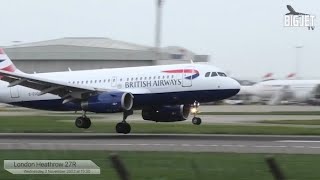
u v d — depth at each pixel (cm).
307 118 19088
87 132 13312
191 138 11281
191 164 6462
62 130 13750
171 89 12525
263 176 5559
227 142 10188
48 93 12750
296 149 8719
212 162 6662
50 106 13788
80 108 12825
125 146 9481
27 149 8656
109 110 11938
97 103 12012
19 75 12119
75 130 13800
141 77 12750
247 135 12062
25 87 13925
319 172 5834
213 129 13450
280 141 10394
